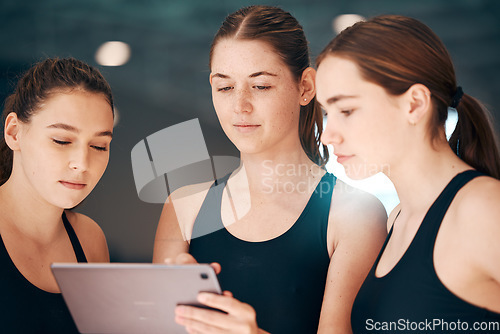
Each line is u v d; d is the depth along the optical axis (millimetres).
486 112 1245
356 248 1497
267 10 1573
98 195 2137
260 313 1516
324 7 2918
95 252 1723
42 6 3000
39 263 1472
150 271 1091
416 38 1185
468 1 3410
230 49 1536
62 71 1456
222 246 1579
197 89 2975
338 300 1468
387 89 1174
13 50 2943
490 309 1092
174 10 3102
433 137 1193
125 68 2998
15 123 1457
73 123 1438
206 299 1104
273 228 1570
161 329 1182
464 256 1074
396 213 1438
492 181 1087
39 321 1393
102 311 1184
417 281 1149
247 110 1536
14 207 1454
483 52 3449
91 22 3031
